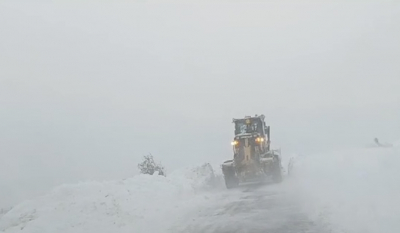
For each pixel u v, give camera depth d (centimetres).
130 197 1207
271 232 833
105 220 988
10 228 958
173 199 1315
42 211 1041
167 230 914
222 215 1047
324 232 759
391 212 693
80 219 983
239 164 1739
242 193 1480
